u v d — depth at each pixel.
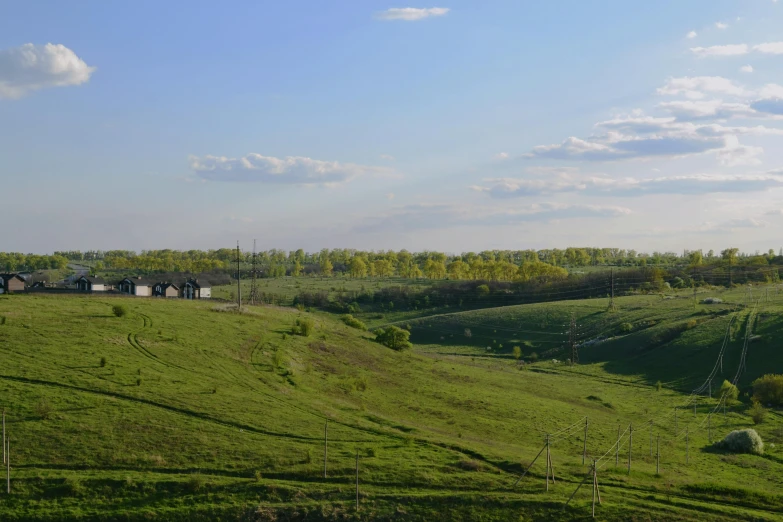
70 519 45.06
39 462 50.34
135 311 101.62
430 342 191.50
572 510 49.06
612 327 180.00
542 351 172.38
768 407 106.31
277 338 103.62
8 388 61.12
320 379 86.69
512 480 54.28
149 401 62.62
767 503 52.78
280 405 68.12
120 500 47.22
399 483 52.28
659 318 177.25
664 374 136.00
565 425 84.31
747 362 129.88
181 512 46.44
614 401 111.06
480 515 48.31
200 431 57.91
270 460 54.00
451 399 91.38
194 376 73.06
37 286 150.25
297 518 47.00
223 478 50.88
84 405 59.59
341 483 51.72
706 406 107.38
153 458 52.31
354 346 117.50
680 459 70.75
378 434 63.31
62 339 77.94
